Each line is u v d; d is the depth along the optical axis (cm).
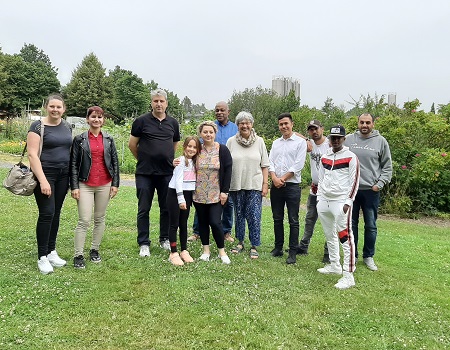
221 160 518
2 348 291
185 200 509
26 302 365
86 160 465
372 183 528
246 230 729
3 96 5200
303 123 1973
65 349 296
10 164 1496
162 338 319
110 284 418
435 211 1097
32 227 636
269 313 373
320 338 333
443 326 368
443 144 1154
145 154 539
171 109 5425
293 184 534
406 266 563
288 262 530
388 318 379
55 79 5847
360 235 747
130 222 719
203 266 491
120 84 5825
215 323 347
